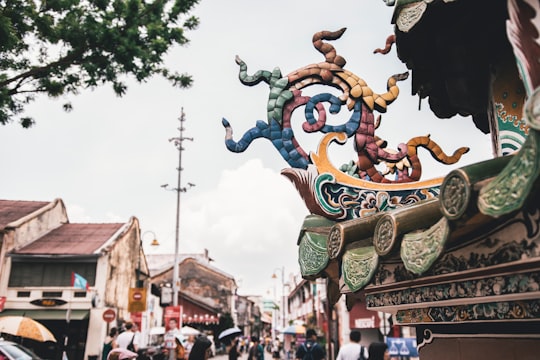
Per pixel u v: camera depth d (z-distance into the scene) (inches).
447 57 109.0
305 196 109.2
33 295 898.7
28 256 898.1
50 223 1040.8
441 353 96.7
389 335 796.0
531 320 69.2
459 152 139.6
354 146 122.1
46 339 491.2
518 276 63.6
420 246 63.9
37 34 323.6
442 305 83.2
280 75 118.7
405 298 92.0
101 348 883.4
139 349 637.3
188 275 1797.5
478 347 87.4
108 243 957.8
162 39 343.3
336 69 122.2
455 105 120.5
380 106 123.0
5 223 941.8
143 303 818.2
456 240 70.8
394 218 68.6
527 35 53.1
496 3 90.1
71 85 349.7
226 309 1775.3
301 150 113.1
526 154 48.4
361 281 76.5
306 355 360.8
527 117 47.9
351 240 82.4
